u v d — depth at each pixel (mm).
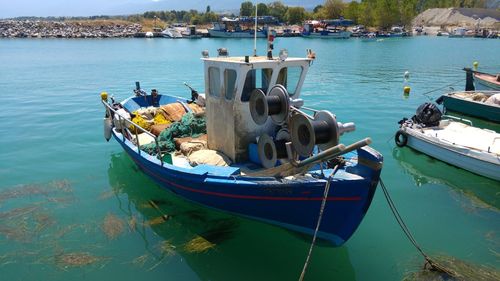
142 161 9805
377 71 33188
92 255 7578
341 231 7320
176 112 12617
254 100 7734
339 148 6094
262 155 8133
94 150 13422
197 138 10516
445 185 10922
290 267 7465
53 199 9781
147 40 84438
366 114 18062
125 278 6992
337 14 126438
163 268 7273
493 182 11078
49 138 14633
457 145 11867
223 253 7742
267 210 7805
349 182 6652
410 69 34594
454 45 68750
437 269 7250
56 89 24359
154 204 9516
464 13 153500
